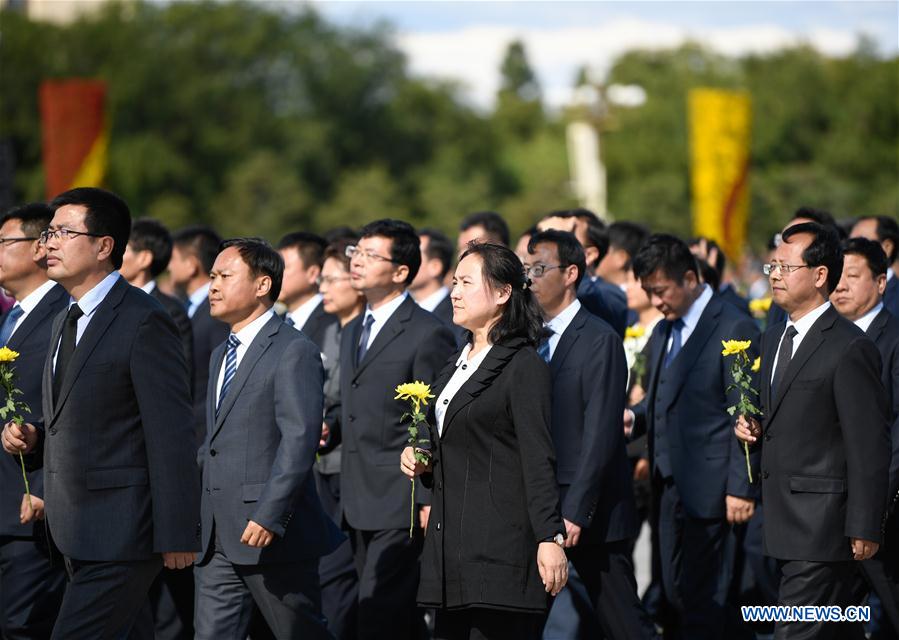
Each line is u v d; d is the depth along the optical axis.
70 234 16.67
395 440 21.73
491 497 15.95
